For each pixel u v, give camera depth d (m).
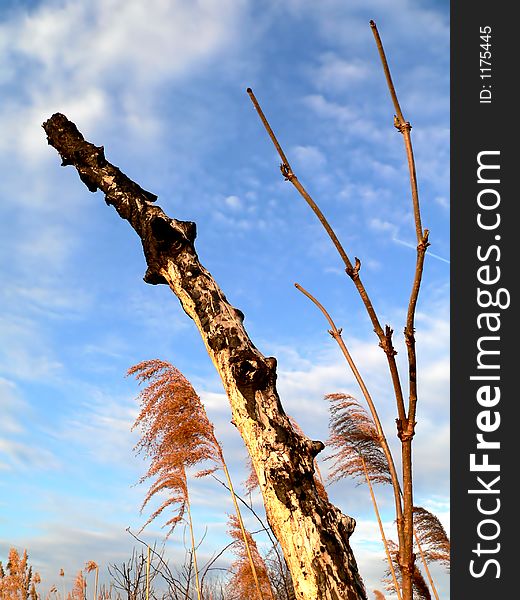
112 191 3.32
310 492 2.54
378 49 1.12
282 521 2.49
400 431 1.13
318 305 1.35
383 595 9.20
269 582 6.80
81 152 3.45
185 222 3.18
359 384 1.25
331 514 2.54
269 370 2.78
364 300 1.15
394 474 1.15
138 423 8.14
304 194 1.19
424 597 8.95
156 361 8.21
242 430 2.71
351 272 1.16
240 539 8.09
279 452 2.58
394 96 1.12
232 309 3.00
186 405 8.05
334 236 1.18
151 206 3.23
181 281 3.05
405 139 1.12
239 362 2.77
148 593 7.42
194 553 7.65
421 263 1.11
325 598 2.34
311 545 2.42
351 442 8.86
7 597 10.34
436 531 9.54
